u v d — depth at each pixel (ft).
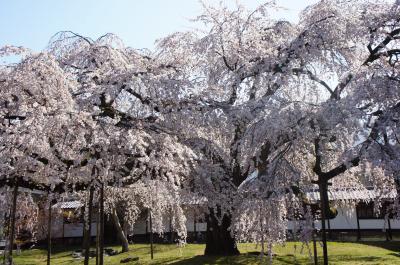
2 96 30.25
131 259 55.06
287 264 41.98
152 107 33.63
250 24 42.42
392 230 83.15
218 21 43.73
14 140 26.66
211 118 35.35
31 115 27.53
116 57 38.29
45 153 27.43
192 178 36.45
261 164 33.55
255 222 30.83
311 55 37.78
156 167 30.30
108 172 29.78
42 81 29.91
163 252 63.77
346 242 67.72
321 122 29.45
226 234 47.80
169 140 31.94
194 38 46.11
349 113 27.71
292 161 33.99
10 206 33.91
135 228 90.74
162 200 44.62
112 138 28.43
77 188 32.45
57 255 68.08
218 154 37.70
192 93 35.22
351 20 35.40
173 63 38.99
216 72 44.19
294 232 30.55
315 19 37.73
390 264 42.14
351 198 49.85
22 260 61.57
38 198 50.98
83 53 39.40
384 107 28.89
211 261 43.88
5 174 27.48
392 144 28.12
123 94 35.99
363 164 28.02
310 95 40.22
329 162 35.27
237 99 41.81
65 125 27.45
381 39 34.35
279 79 37.68
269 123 29.99
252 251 51.44
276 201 30.09
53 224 78.13
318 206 36.01
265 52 38.58
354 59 39.70
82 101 31.48
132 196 52.65
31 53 31.30
